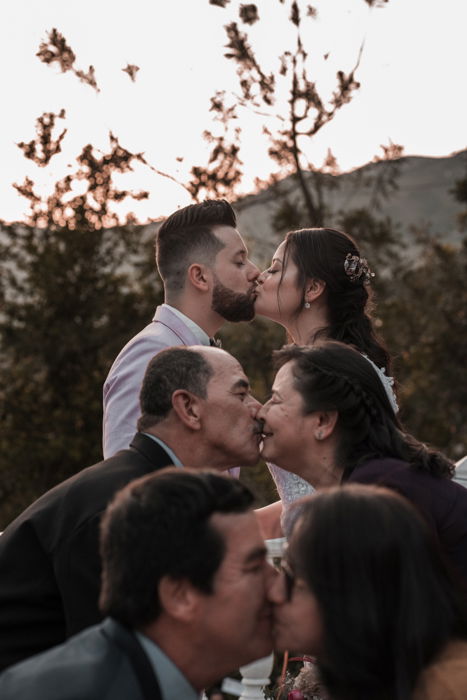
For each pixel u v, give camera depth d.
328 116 10.92
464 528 2.78
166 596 1.99
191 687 2.04
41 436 19.27
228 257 4.01
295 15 10.40
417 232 21.73
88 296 19.97
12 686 1.91
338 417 2.97
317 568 1.99
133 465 2.91
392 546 1.98
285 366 3.06
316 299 3.97
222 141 9.99
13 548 2.89
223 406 2.96
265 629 2.09
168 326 4.00
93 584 2.70
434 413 20.17
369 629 1.95
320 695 3.01
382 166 14.74
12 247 19.98
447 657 1.97
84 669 1.92
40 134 9.20
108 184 9.41
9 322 20.03
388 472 2.83
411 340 20.44
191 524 1.99
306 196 13.95
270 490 14.69
